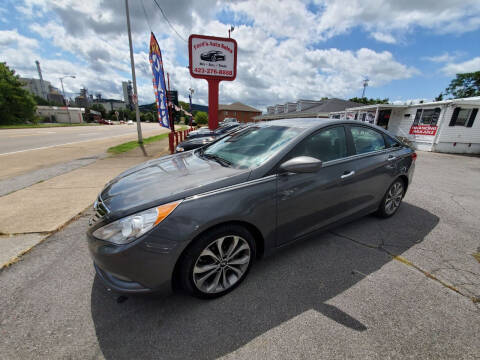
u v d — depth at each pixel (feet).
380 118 50.80
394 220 10.52
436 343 4.78
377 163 9.10
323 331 5.07
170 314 5.51
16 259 7.51
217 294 5.99
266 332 5.05
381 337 4.92
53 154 28.55
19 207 11.62
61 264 7.33
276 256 7.77
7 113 115.14
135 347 4.72
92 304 5.79
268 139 7.93
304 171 6.13
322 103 82.69
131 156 27.20
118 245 4.99
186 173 6.73
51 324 5.21
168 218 5.14
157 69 30.14
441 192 15.08
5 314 5.44
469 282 6.60
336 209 8.06
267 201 6.24
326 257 7.72
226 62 32.14
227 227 5.76
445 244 8.59
